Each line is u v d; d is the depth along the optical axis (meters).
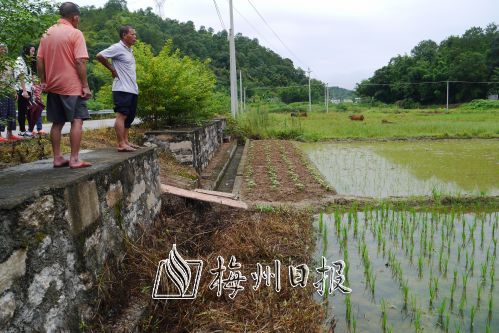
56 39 4.45
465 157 16.72
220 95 25.52
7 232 2.72
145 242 5.51
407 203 9.93
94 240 4.08
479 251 7.01
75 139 4.52
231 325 4.42
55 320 3.22
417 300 5.41
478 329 4.76
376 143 22.41
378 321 4.95
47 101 4.62
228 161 15.49
